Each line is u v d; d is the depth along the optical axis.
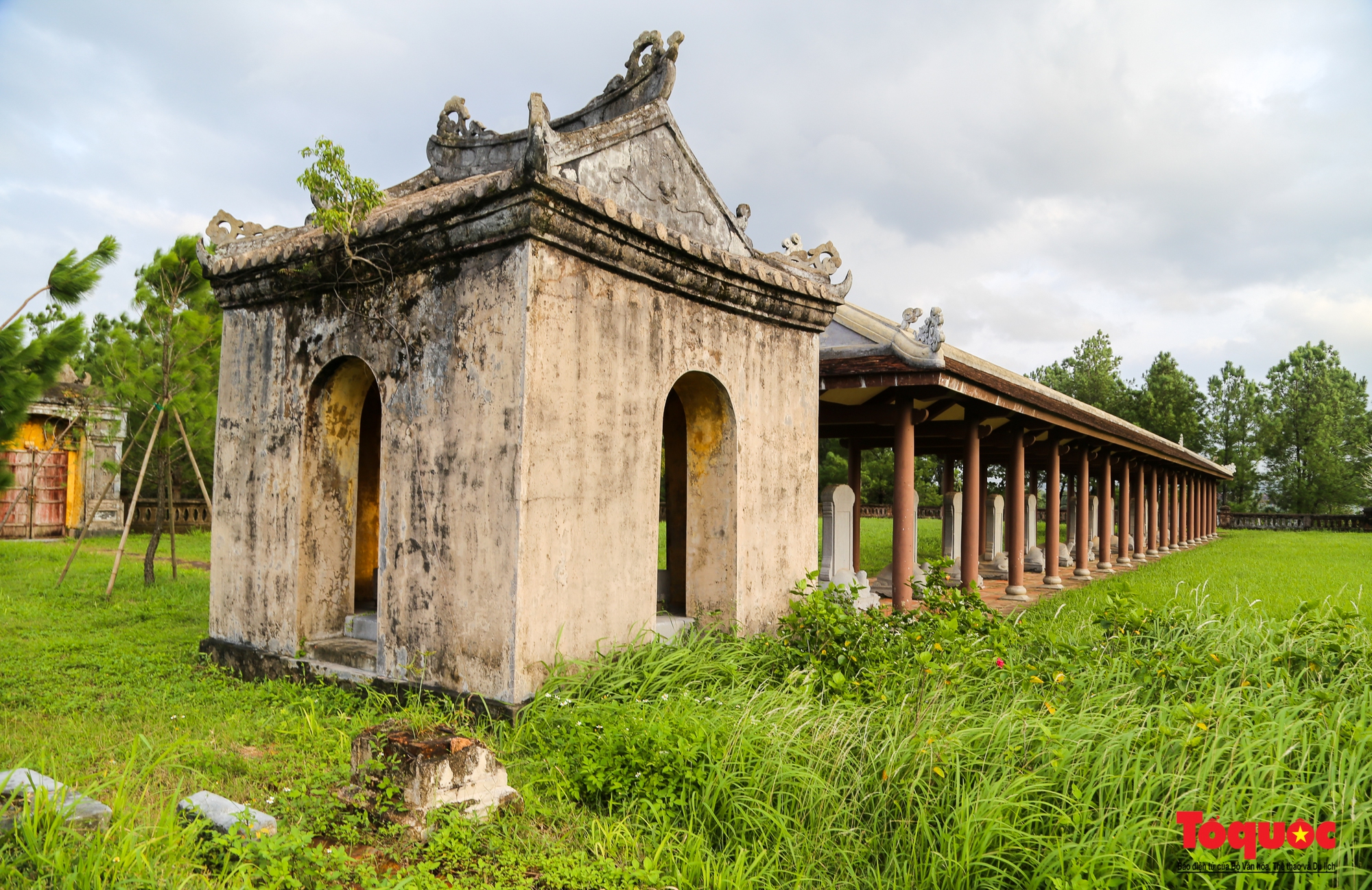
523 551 5.31
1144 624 6.61
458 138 7.80
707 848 3.87
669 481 8.90
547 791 4.42
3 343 8.54
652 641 6.33
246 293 7.12
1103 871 3.32
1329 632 6.28
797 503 8.05
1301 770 3.83
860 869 3.76
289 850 3.45
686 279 6.57
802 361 8.16
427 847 3.77
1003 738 4.20
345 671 6.25
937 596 7.23
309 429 6.76
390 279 6.20
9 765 4.60
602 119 7.25
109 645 8.01
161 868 3.08
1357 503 48.84
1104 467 18.73
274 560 6.86
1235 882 3.23
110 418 19.55
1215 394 53.03
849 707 5.02
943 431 12.85
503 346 5.45
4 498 19.44
